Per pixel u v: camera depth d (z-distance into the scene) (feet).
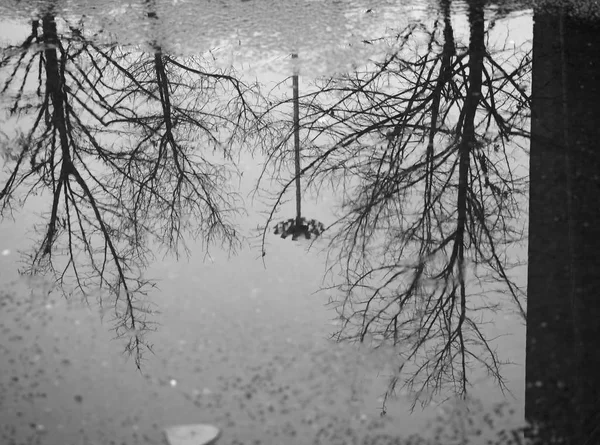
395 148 14.82
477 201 12.79
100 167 14.15
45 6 20.39
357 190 13.52
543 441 7.63
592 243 11.49
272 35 18.71
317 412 7.82
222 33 18.83
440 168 13.97
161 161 14.46
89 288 10.29
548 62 17.58
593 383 8.54
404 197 13.15
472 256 11.34
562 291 10.41
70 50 18.10
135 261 11.15
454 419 7.83
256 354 8.78
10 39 18.44
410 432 7.60
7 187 13.35
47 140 14.85
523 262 11.11
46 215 12.51
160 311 9.68
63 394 7.97
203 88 16.79
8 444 7.22
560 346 9.27
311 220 12.48
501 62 17.72
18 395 7.94
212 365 8.54
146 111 16.14
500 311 9.99
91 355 8.68
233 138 15.44
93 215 12.57
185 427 7.48
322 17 19.79
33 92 16.38
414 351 9.11
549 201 12.64
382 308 9.97
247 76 17.30
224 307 9.82
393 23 19.44
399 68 17.53
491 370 8.75
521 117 15.49
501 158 14.11
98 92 16.56
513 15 20.08
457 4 20.68
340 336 9.25
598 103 15.97
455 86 16.81
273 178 14.01
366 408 7.94
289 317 9.62
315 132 15.67
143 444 7.25
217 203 13.04
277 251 11.50
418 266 11.09
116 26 19.21
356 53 17.88
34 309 9.67
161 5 20.49
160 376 8.30
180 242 11.78
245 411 7.77
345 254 11.44
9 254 11.22
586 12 20.21
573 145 14.34
